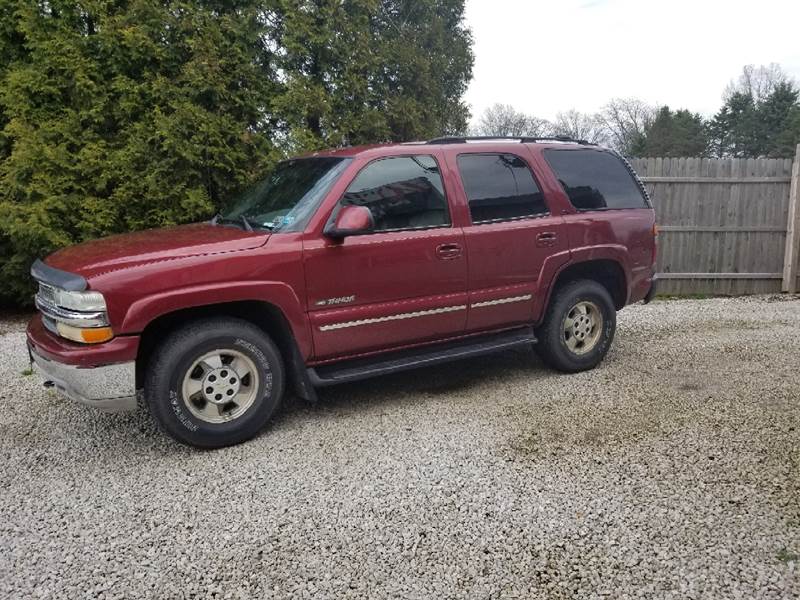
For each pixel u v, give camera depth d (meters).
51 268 3.71
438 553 2.72
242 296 3.64
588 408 4.33
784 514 2.93
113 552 2.79
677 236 8.69
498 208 4.53
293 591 2.50
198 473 3.51
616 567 2.59
